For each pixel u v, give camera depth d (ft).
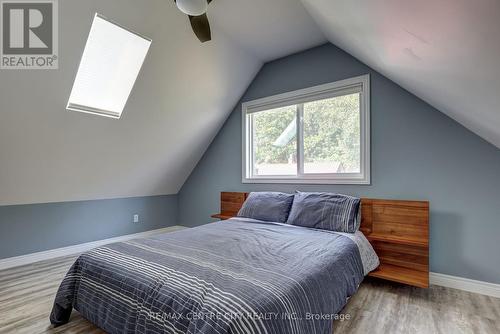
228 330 3.03
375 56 6.82
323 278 4.59
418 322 5.67
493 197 6.92
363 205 8.54
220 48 9.51
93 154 9.53
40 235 9.88
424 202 7.57
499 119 4.94
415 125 7.98
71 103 7.93
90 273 5.23
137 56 8.14
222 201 12.42
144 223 13.28
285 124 10.81
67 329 5.45
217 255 5.22
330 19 6.52
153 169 12.13
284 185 10.69
